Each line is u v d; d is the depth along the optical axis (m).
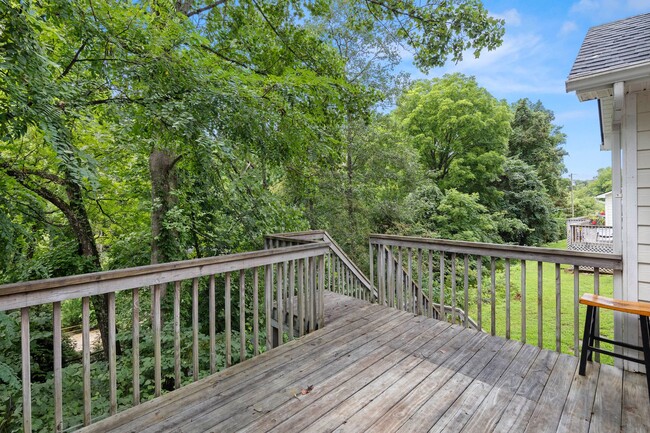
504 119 17.36
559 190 25.28
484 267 11.52
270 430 1.83
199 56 3.47
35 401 2.96
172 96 3.34
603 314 7.61
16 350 3.98
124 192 6.18
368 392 2.21
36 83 2.18
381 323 3.48
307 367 2.55
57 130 2.36
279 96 4.03
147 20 3.06
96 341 7.26
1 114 2.04
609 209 19.55
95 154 5.25
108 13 2.88
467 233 12.20
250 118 3.64
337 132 6.35
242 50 5.63
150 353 4.00
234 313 5.95
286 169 6.38
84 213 5.55
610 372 2.45
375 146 8.61
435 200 13.38
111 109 3.47
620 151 2.74
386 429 1.83
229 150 3.46
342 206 8.64
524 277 2.97
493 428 1.84
